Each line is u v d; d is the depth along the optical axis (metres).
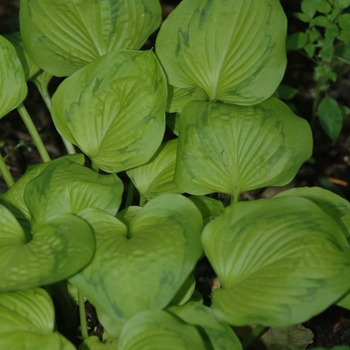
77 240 0.54
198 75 0.70
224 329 0.54
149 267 0.53
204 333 0.54
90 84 0.65
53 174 0.62
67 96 0.65
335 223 0.56
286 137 0.64
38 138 0.73
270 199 0.57
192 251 0.54
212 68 0.69
